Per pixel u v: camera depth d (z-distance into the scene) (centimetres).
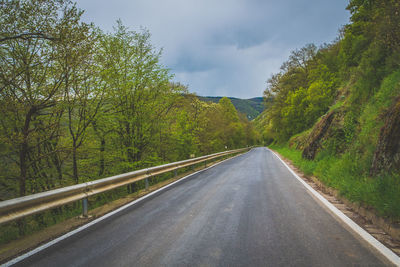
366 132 816
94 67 948
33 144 970
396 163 531
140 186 1555
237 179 979
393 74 950
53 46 779
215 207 555
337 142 1114
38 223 888
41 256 327
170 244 351
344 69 2561
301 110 4222
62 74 817
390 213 391
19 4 679
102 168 1338
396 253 303
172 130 1767
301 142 2827
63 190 479
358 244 332
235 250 323
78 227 453
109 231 423
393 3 1058
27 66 738
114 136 1359
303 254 305
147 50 1309
